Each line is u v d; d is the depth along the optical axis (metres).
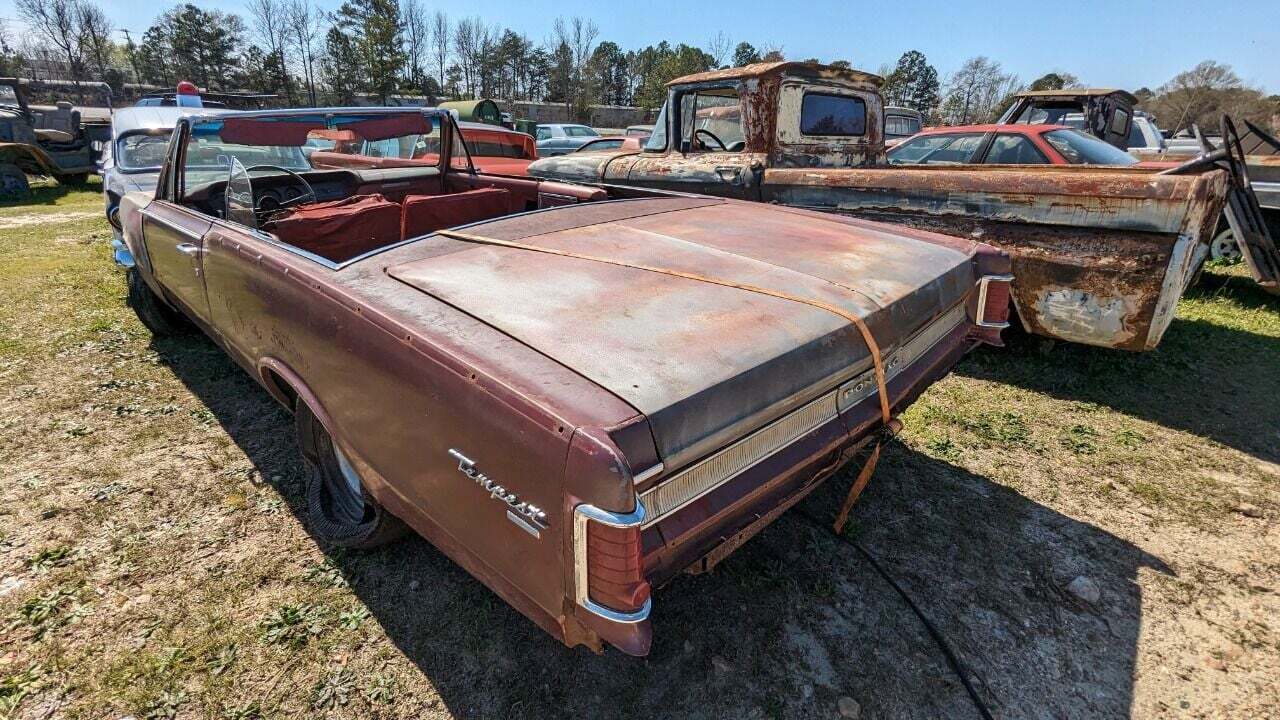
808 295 1.93
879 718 1.91
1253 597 2.35
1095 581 2.43
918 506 2.86
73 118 14.23
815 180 4.48
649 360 1.51
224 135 3.31
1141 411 3.74
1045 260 3.68
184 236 3.04
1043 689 2.00
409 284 1.91
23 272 6.43
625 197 3.68
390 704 1.94
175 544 2.57
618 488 1.26
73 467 3.07
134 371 4.14
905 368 2.18
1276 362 4.43
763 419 1.57
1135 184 3.28
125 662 2.05
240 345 2.71
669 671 2.05
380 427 1.85
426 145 4.48
